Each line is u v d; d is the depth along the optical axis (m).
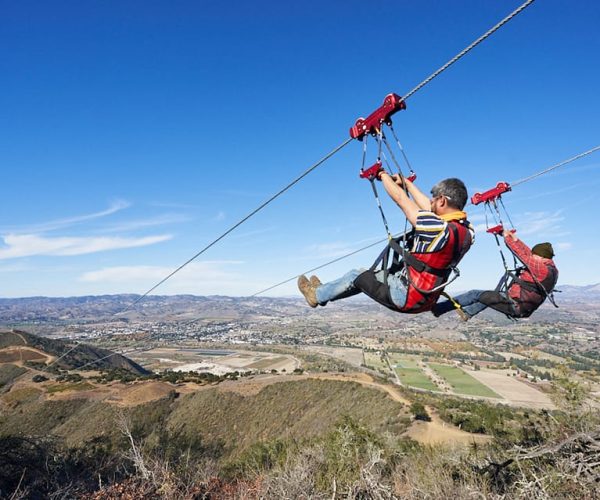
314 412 44.03
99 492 6.58
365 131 3.71
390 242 3.34
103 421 43.66
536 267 4.04
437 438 21.03
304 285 4.22
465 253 3.12
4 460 8.38
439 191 3.23
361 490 5.44
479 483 5.52
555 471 5.13
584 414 7.21
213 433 44.16
